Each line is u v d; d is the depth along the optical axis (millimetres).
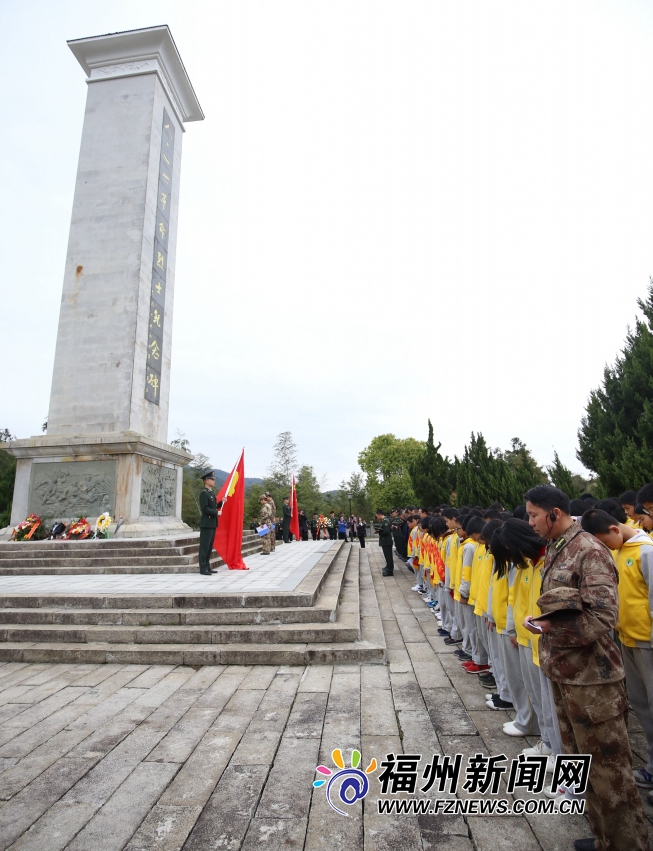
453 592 5352
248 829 2508
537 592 3100
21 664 5281
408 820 2584
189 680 4719
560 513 2422
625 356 12727
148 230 14453
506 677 3582
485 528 3764
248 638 5449
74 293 13906
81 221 14391
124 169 14617
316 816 2611
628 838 1991
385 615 7723
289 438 50875
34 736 3590
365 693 4281
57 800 2789
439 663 5137
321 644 5336
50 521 12258
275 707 4012
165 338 15281
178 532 13672
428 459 22547
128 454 12414
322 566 9508
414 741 3400
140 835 2475
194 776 3006
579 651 2164
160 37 15562
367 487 47312
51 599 6402
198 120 18594
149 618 5922
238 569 9719
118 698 4285
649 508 3711
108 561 9875
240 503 10023
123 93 15352
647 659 2773
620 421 12031
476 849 2359
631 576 2871
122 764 3164
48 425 13242
